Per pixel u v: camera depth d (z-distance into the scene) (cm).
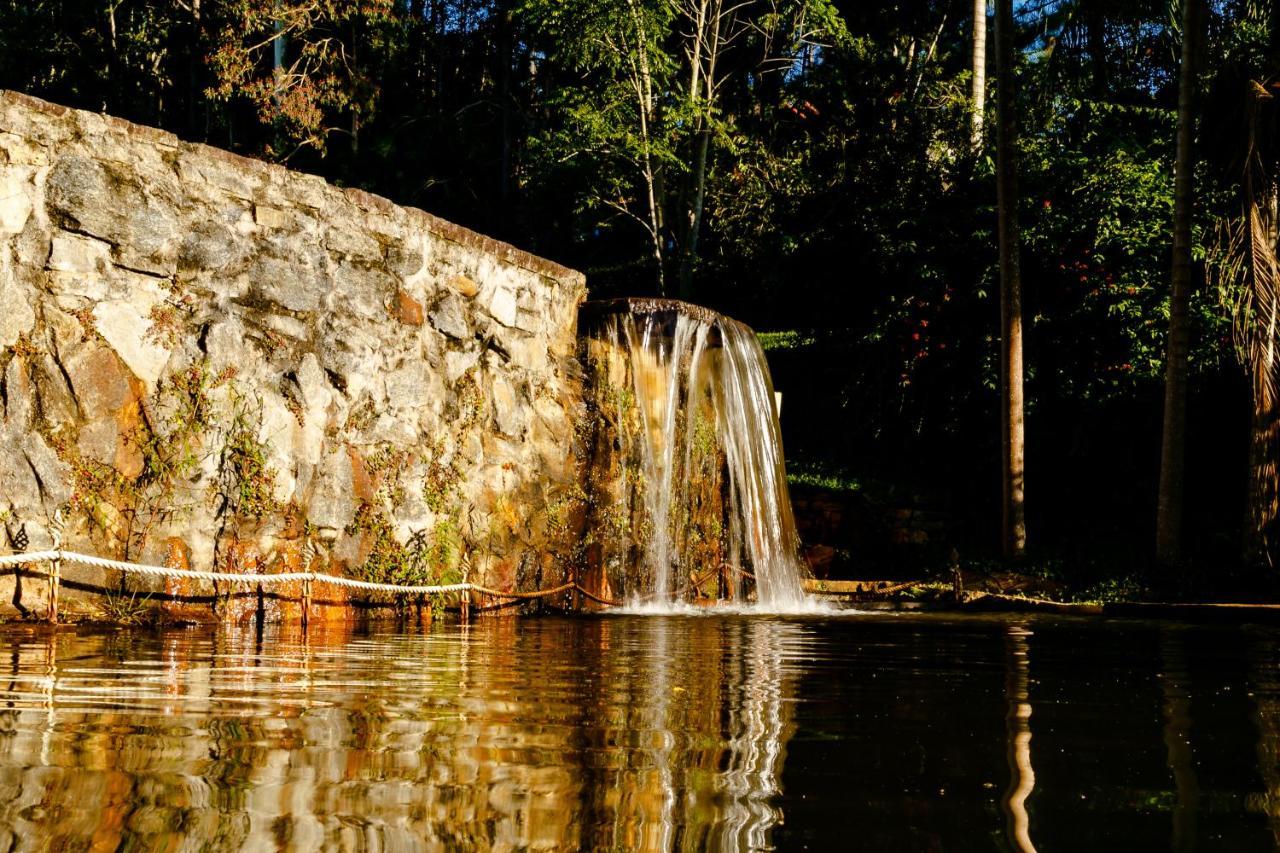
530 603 1170
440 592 1053
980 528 1866
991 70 2842
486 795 256
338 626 896
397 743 318
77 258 809
